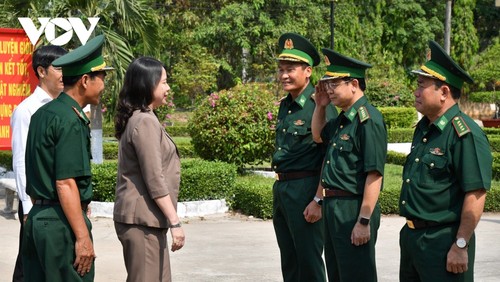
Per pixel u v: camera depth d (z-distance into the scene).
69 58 3.93
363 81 4.57
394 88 24.45
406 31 32.03
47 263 3.89
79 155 3.88
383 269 6.46
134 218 4.12
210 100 10.95
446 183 3.81
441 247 3.80
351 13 29.52
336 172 4.52
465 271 3.78
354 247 4.46
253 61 28.28
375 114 4.46
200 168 9.20
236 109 10.73
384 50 31.86
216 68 27.64
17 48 8.46
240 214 9.14
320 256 5.09
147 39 11.33
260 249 7.26
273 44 26.91
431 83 3.85
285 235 5.26
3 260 6.68
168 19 27.59
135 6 10.90
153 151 4.07
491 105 31.80
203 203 9.02
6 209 9.16
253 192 8.98
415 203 3.88
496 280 6.10
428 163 3.85
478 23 35.53
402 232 4.03
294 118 5.10
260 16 26.94
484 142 3.77
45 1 10.78
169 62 27.98
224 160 10.94
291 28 27.06
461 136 3.77
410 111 22.45
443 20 32.62
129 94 4.18
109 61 10.55
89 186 4.02
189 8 28.08
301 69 5.09
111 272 6.32
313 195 5.03
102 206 8.70
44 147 3.88
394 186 9.57
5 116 8.44
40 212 3.93
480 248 7.31
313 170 5.05
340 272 4.53
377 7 31.05
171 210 4.09
